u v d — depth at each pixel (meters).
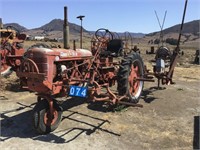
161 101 7.39
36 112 5.06
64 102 7.12
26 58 5.27
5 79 9.52
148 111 6.55
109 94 5.62
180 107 6.93
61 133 5.23
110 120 5.91
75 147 4.67
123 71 6.50
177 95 8.03
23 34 9.58
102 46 7.55
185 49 32.97
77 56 6.17
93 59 6.49
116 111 6.44
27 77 5.22
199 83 10.00
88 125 5.62
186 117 6.22
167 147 4.75
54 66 5.49
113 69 7.52
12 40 9.12
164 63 8.16
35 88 5.19
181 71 12.94
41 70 5.16
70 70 6.05
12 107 6.80
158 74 8.02
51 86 5.19
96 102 7.11
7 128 5.50
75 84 6.03
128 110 6.57
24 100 7.40
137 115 6.26
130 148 4.68
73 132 5.28
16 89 8.52
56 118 5.40
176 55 8.36
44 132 5.17
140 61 7.11
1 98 7.57
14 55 8.72
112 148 4.66
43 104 5.15
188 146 4.80
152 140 5.00
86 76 6.34
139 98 7.09
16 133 5.26
